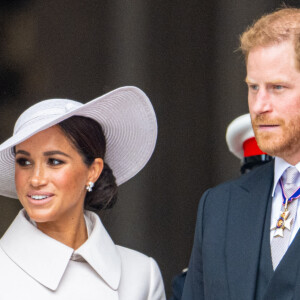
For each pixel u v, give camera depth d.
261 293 11.36
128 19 20.97
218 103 21.14
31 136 11.61
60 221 12.10
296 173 11.51
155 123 12.76
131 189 21.16
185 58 21.16
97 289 12.16
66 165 11.73
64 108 12.05
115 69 20.94
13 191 13.01
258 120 11.22
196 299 12.33
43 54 20.88
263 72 11.09
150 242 21.14
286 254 11.12
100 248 12.43
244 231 11.78
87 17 20.97
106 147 13.05
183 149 21.27
